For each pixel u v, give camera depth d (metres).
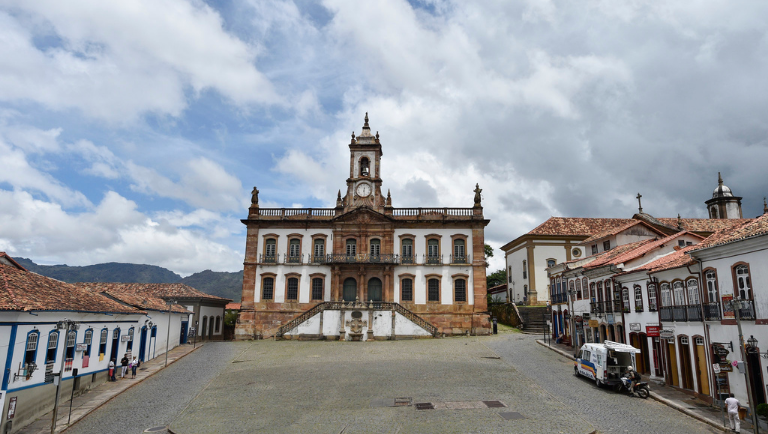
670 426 17.58
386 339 44.88
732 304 18.20
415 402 21.22
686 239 29.62
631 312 27.86
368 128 54.56
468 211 51.06
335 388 24.39
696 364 21.75
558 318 41.06
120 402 23.12
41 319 21.06
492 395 22.25
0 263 23.33
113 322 28.52
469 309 48.81
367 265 49.56
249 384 25.98
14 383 19.28
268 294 49.78
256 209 51.69
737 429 16.59
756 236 17.48
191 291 53.91
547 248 55.97
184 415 20.36
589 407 20.11
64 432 18.75
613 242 41.56
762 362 17.73
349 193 52.03
